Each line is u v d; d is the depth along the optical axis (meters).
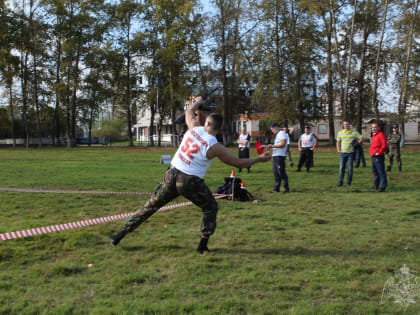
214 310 2.94
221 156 4.05
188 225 5.71
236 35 32.16
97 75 36.66
